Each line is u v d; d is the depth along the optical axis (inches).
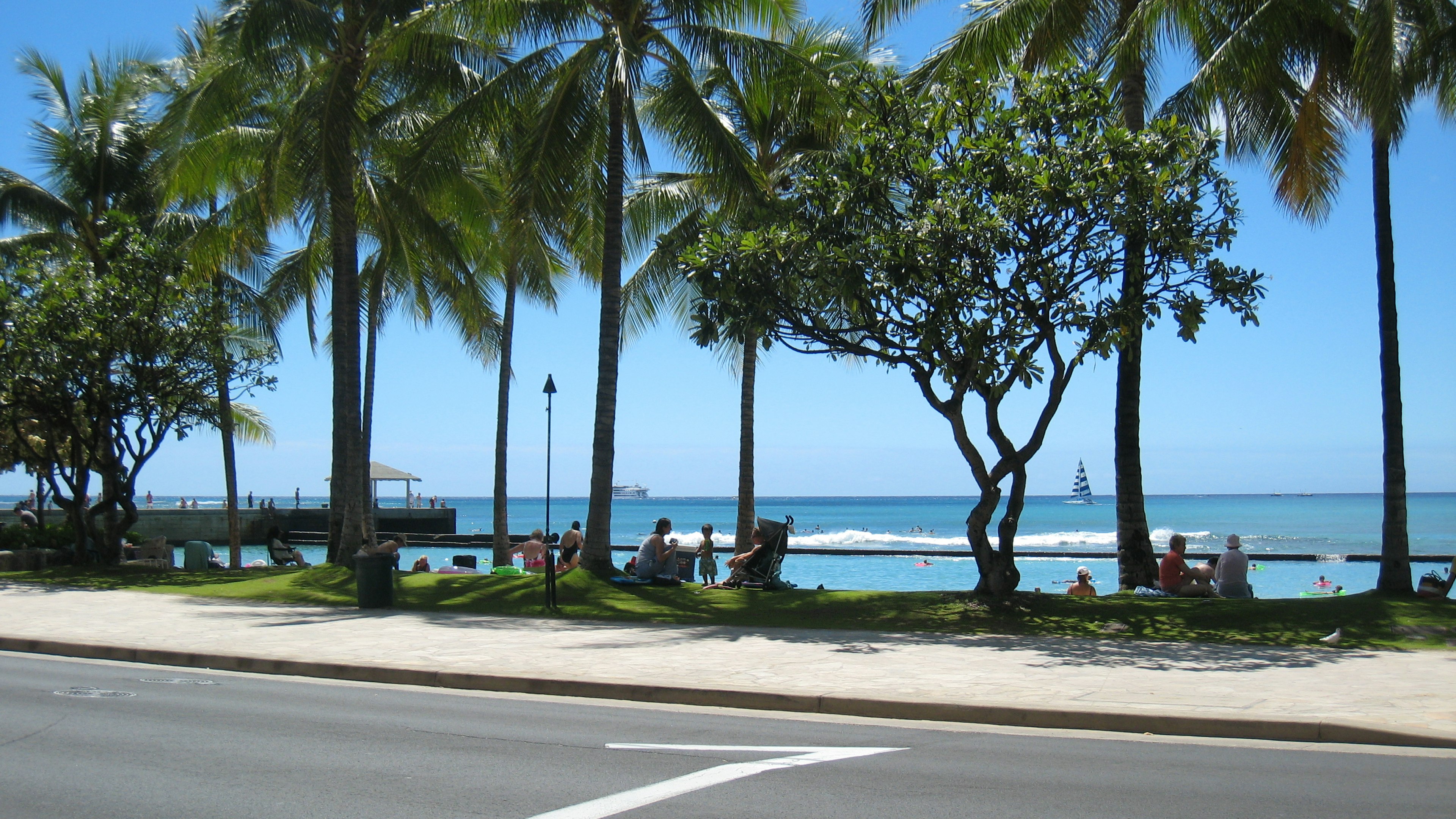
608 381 716.7
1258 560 1492.4
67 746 275.4
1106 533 2632.9
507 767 255.4
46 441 1051.9
